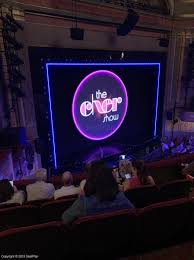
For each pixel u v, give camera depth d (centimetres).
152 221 237
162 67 1021
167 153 1007
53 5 644
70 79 755
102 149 899
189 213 248
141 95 995
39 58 668
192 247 254
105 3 759
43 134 720
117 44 851
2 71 571
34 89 675
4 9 545
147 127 1063
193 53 988
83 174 451
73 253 224
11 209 252
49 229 204
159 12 935
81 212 219
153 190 300
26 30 614
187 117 1038
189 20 972
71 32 657
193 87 1055
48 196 351
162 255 244
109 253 235
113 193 222
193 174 392
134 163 362
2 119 588
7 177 584
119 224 224
